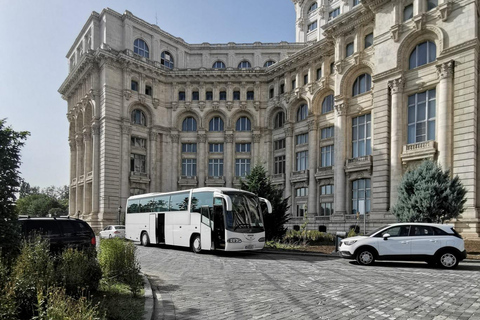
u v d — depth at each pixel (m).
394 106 28.59
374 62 31.50
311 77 40.62
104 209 41.16
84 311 4.74
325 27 36.78
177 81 48.66
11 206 8.30
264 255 19.39
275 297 8.88
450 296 8.88
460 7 25.23
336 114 35.31
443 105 25.31
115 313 6.77
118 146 43.31
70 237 12.74
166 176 47.44
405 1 28.88
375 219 29.05
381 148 29.55
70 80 51.44
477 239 22.38
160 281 11.31
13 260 7.36
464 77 24.62
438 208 18.70
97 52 42.59
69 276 7.42
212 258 17.86
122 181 43.03
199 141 48.28
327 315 7.18
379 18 30.66
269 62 51.97
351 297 8.81
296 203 42.12
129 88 44.41
